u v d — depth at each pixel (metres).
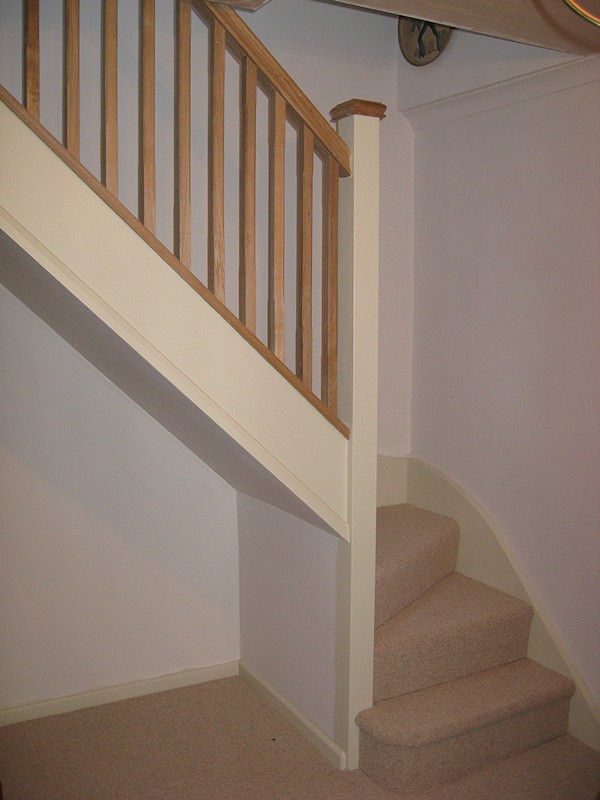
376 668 2.70
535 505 3.06
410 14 2.25
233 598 3.36
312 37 3.30
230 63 3.12
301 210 2.45
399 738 2.50
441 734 2.54
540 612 3.04
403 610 3.01
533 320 3.01
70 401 2.95
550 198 2.90
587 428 2.82
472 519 3.32
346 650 2.63
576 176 2.80
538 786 2.60
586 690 2.89
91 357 2.86
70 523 3.00
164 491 3.16
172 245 3.06
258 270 3.29
